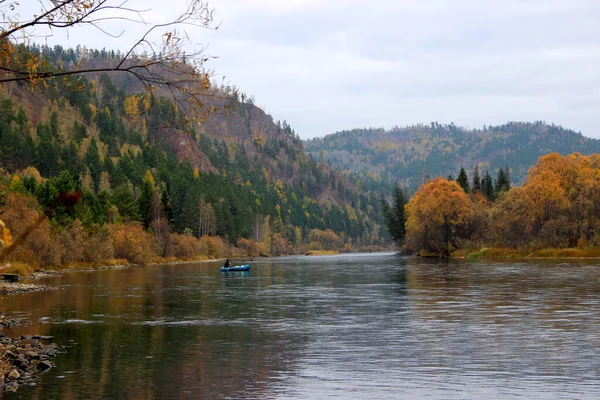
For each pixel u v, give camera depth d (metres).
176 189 166.12
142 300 39.78
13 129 177.12
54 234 88.25
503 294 38.31
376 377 16.77
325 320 28.75
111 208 123.12
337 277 62.78
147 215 138.62
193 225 161.00
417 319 28.31
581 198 89.19
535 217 94.38
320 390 15.44
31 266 77.12
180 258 141.25
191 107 12.63
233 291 46.97
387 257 141.12
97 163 174.62
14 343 22.16
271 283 56.03
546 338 22.39
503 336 23.05
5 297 42.00
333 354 20.27
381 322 27.64
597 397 14.37
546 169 96.56
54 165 167.38
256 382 16.39
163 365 18.75
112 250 105.69
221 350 21.25
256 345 22.19
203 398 14.82
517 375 16.69
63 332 25.61
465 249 107.19
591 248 86.56
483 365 18.05
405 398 14.57
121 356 20.23
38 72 12.62
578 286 42.12
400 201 147.75
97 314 31.94
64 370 18.08
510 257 94.50
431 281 51.56
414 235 118.62
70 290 48.53
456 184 112.44
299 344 22.28
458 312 30.44
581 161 99.75
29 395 15.15
